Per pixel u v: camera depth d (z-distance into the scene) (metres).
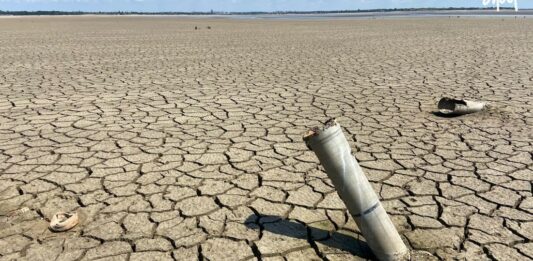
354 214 2.70
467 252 2.81
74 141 5.21
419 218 3.25
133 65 12.09
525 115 6.00
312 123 5.88
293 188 3.81
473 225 3.14
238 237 3.04
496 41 18.08
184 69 11.24
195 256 2.84
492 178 3.94
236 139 5.22
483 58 12.43
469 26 31.14
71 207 3.52
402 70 10.52
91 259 2.82
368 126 5.68
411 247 2.87
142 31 29.88
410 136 5.22
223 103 7.17
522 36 20.53
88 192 3.79
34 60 13.34
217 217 3.33
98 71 10.98
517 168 4.16
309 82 9.09
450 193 3.66
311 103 7.09
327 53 14.69
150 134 5.46
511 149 4.68
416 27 31.28
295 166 4.33
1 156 4.70
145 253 2.88
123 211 3.45
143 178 4.08
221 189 3.82
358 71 10.51
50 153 4.79
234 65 11.92
